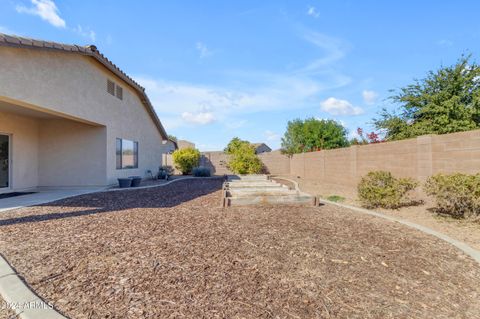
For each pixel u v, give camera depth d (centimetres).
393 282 346
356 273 366
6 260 384
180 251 422
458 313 286
